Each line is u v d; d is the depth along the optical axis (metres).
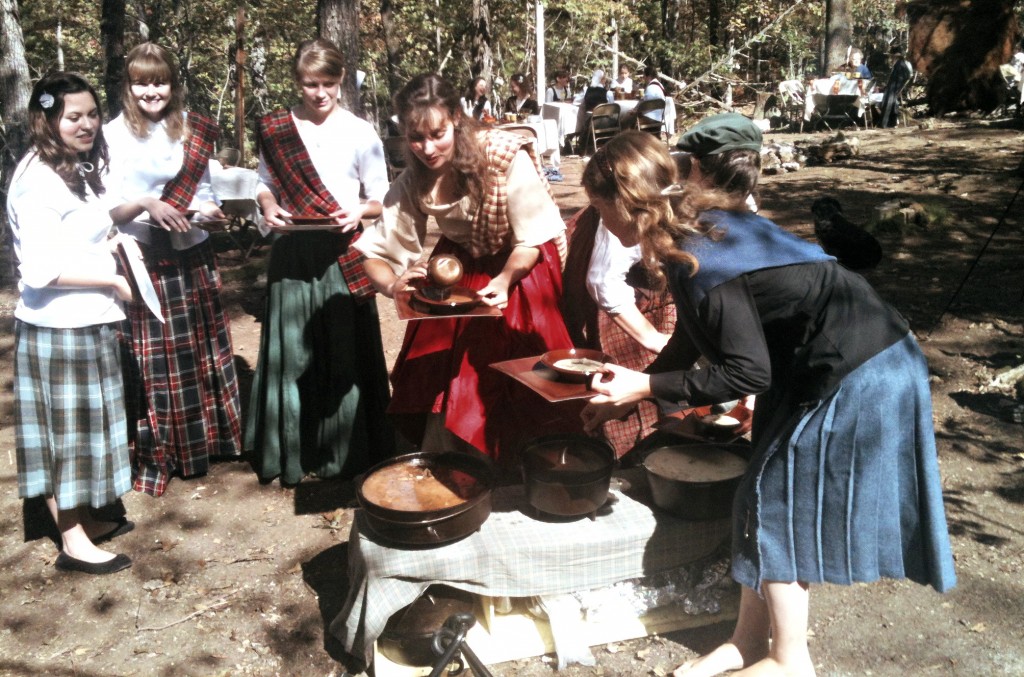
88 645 3.01
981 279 6.56
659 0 26.31
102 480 3.31
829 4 20.42
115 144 3.73
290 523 3.74
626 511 2.98
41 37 22.50
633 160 2.34
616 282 3.10
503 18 21.23
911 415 2.31
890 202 8.38
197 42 17.73
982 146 12.71
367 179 3.81
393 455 4.07
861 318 2.29
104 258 3.26
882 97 17.70
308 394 3.92
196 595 3.27
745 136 2.39
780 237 2.33
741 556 2.46
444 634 2.32
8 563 3.50
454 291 3.10
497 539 2.80
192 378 4.04
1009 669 2.73
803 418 2.31
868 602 3.08
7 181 8.49
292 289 3.82
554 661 2.82
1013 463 3.96
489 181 3.02
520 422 3.27
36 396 3.22
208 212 3.93
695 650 2.86
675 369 2.78
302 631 3.05
